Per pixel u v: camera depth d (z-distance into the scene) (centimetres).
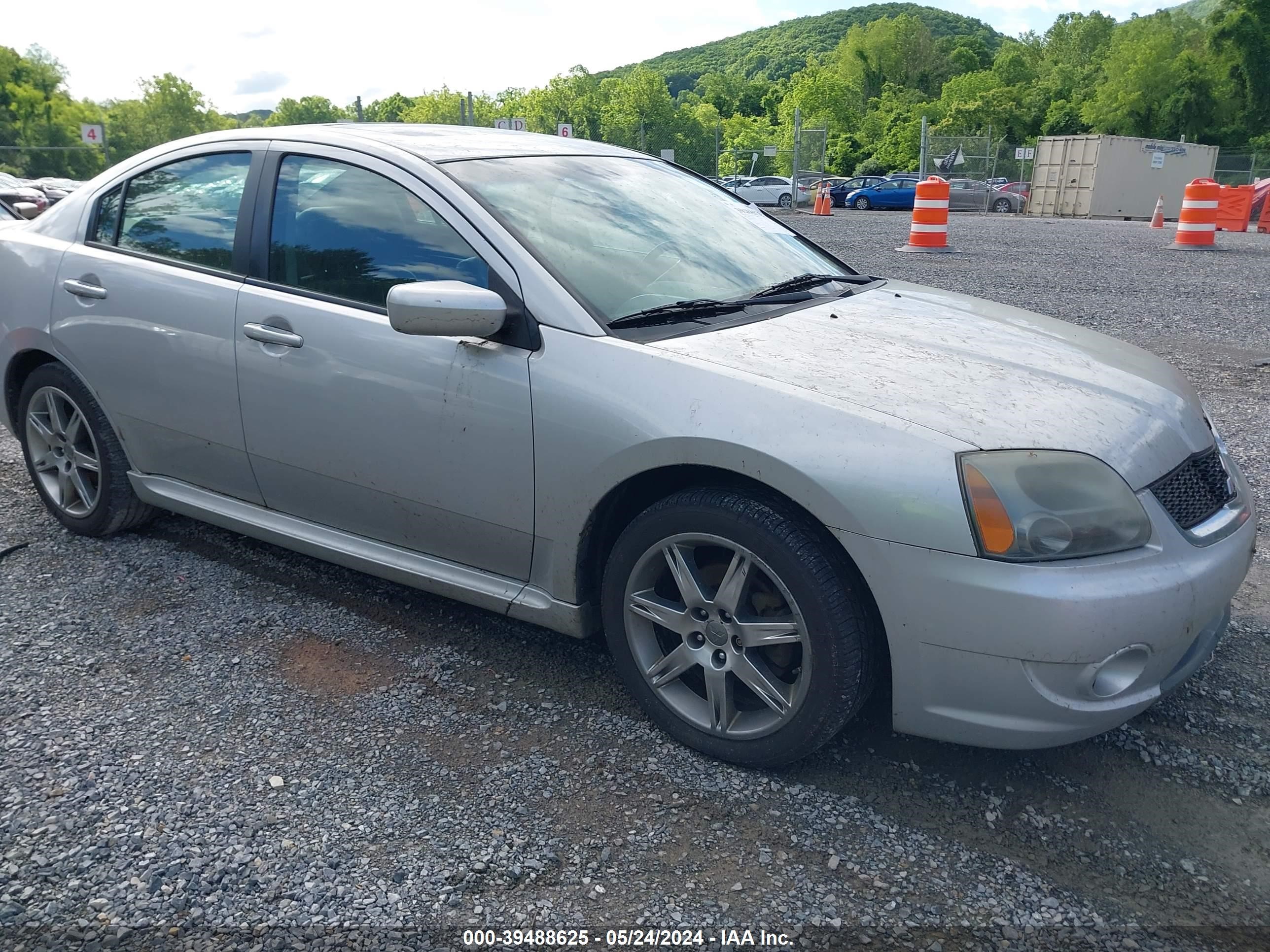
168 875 215
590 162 347
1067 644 215
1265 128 6319
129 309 350
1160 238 1878
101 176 390
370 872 218
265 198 328
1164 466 242
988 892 214
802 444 229
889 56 10425
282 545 344
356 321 297
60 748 261
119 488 383
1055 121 7138
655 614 263
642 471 249
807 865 222
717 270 315
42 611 338
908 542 220
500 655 315
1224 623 260
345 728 273
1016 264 1335
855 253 1495
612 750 265
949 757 262
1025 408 241
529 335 269
